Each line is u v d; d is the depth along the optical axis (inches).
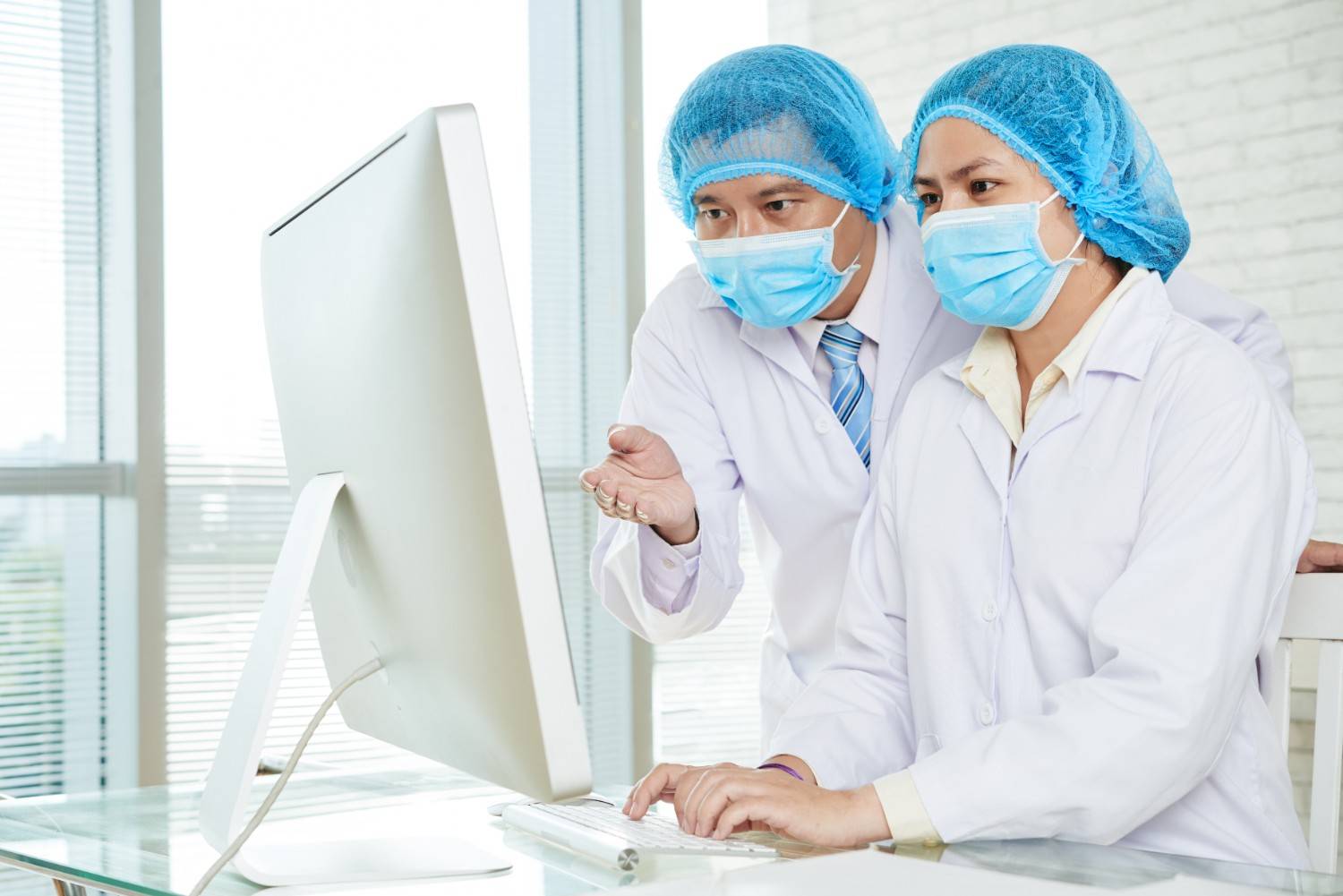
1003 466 54.9
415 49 148.6
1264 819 50.9
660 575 66.7
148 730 127.8
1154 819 51.0
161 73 130.8
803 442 69.1
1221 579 46.8
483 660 35.8
